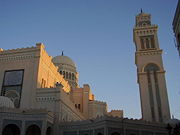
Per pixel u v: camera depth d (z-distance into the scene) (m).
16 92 71.75
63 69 118.19
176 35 37.31
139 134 61.31
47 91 69.94
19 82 73.06
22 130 56.62
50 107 67.69
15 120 57.19
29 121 57.97
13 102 70.44
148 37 96.25
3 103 60.78
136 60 93.81
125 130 59.50
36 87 70.81
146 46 94.81
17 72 74.88
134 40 101.12
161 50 91.50
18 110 58.41
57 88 69.94
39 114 58.50
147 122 64.00
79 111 95.31
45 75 79.62
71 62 125.06
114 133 59.12
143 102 83.00
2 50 80.38
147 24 100.44
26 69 74.56
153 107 81.69
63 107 71.38
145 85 85.94
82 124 63.00
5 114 56.66
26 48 77.62
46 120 58.12
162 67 88.31
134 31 98.06
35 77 72.25
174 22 37.53
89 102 103.75
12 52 78.12
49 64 84.44
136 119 62.91
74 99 105.12
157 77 86.94
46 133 59.91
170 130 35.72
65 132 64.25
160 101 82.25
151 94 84.25
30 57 76.12
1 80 74.81
